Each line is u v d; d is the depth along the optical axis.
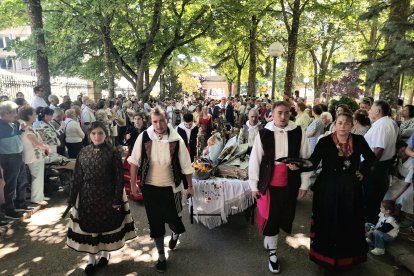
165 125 3.44
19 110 5.07
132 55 15.29
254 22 17.59
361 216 3.36
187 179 3.64
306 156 3.52
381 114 4.31
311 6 13.59
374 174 4.39
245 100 16.80
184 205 5.59
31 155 5.17
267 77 28.44
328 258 3.36
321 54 23.70
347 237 3.31
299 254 3.97
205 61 30.80
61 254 3.88
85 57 16.30
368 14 5.64
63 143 6.88
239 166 4.59
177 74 31.14
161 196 3.46
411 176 4.08
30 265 3.63
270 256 3.60
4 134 4.57
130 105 11.32
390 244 4.04
